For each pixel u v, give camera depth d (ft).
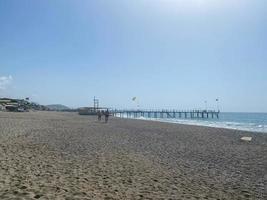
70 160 46.57
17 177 32.99
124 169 42.04
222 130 138.41
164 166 46.52
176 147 72.18
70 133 94.02
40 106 502.79
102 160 48.29
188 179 38.37
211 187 34.78
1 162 40.57
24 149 54.34
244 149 73.20
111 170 40.81
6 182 30.58
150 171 41.83
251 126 210.18
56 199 26.27
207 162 52.54
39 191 28.30
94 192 29.37
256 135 115.44
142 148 66.90
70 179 34.04
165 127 150.20
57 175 35.58
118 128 131.23
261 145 82.99
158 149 66.74
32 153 50.49
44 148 57.72
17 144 60.29
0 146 55.57
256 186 36.37
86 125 142.31
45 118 189.47
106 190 30.48
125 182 34.45
